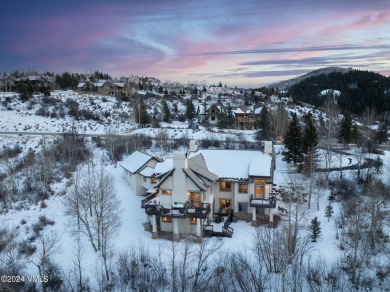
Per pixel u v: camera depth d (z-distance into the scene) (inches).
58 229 1846.7
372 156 2925.7
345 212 1914.4
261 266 1456.7
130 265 1498.5
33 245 1679.4
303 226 1811.0
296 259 1449.3
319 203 2106.3
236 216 1951.3
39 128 3705.7
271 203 1804.9
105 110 4522.6
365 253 1502.2
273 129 3563.0
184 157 1747.0
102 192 1686.8
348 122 3255.4
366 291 1378.0
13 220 1964.8
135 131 3727.9
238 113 4192.9
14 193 2281.0
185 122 4436.5
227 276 1406.3
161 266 1470.2
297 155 2704.2
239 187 1935.3
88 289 1381.6
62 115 4128.9
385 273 1457.9
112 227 1750.7
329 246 1662.2
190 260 1535.4
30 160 2640.3
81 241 1717.5
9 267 1457.9
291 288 1359.5
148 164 2255.2
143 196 2268.7
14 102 4355.3
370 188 1967.3
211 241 1704.0
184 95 6840.6
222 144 3206.2
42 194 2273.6
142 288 1371.8
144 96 5816.9
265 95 7283.5
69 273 1472.7
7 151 2829.7
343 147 3324.3
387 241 1679.4
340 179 2377.0
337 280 1414.9
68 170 2603.3
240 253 1556.3
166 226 1823.3
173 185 1770.4
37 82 5792.3
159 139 3248.0
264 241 1556.3
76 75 7490.2
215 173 1948.8
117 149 3019.2
